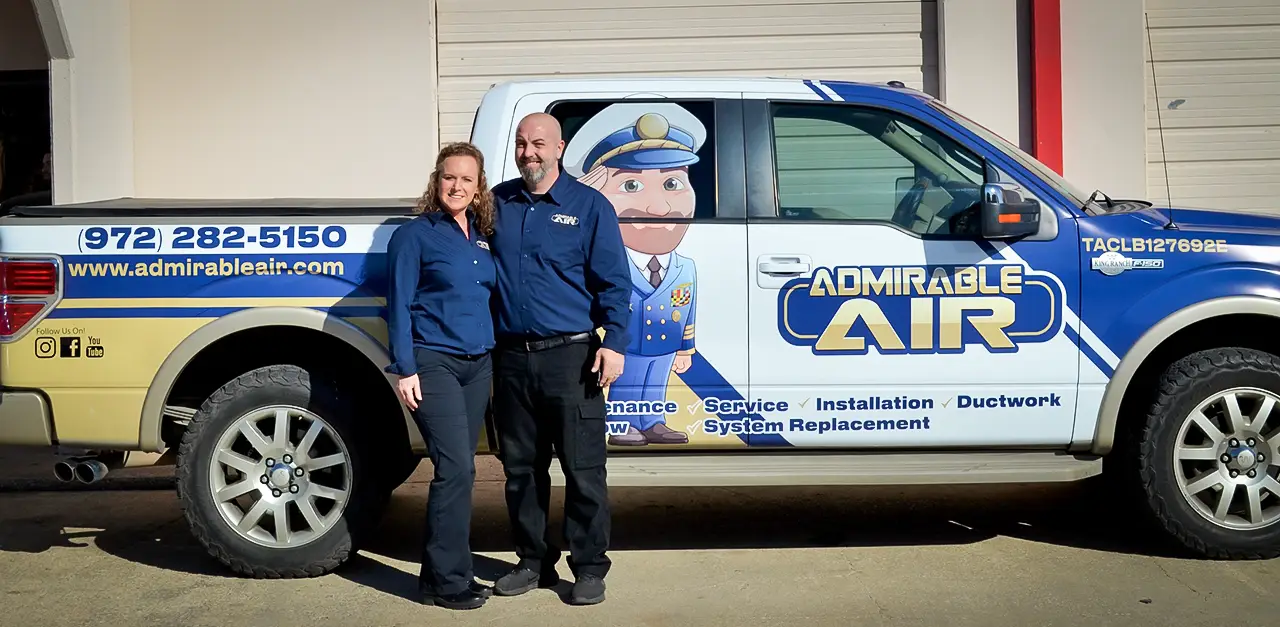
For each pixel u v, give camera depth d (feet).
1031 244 14.94
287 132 26.78
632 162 15.33
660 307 14.90
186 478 14.80
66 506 19.45
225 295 14.70
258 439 14.85
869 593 14.32
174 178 27.02
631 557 16.03
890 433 15.03
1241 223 15.31
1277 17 26.63
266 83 26.71
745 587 14.65
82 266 14.71
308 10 26.50
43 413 14.75
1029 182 15.17
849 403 14.98
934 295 14.90
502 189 13.98
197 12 26.61
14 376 14.74
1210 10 26.68
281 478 14.83
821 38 26.89
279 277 14.73
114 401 14.73
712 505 18.90
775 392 14.94
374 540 17.08
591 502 13.87
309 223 14.75
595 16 26.89
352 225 14.78
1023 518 17.79
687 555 16.10
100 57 25.70
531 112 15.46
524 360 13.71
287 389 14.75
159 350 14.69
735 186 15.20
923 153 15.43
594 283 13.69
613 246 13.52
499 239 13.69
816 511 18.44
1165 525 15.10
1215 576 14.67
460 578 13.92
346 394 14.87
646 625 13.34
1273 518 15.07
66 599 14.47
